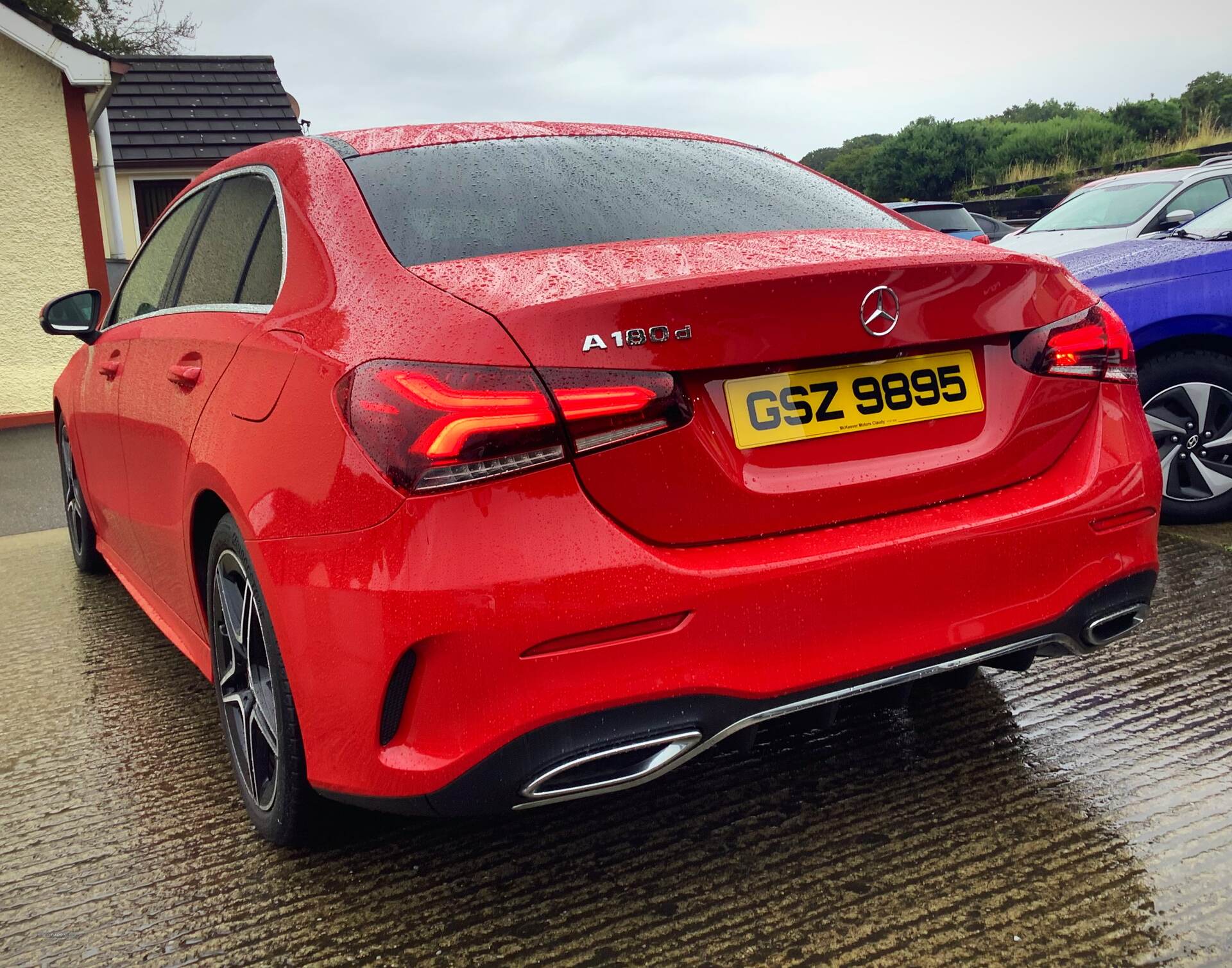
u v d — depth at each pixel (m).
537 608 1.70
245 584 2.28
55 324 3.82
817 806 2.31
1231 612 3.34
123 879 2.21
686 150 2.73
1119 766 2.41
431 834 2.31
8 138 11.27
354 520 1.77
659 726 1.78
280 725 2.08
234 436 2.17
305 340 2.03
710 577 1.78
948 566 1.95
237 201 2.77
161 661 3.55
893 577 1.91
